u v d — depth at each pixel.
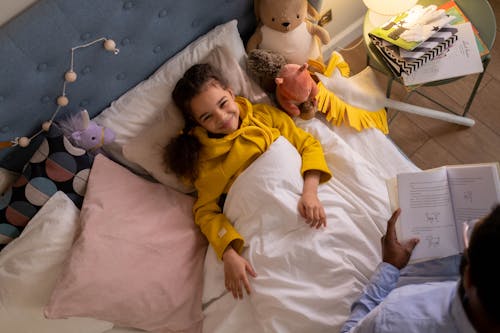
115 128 1.30
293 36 1.43
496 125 1.72
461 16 1.40
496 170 1.03
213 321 1.20
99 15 1.08
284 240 1.20
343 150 1.35
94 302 1.10
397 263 1.01
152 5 1.17
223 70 1.36
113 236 1.16
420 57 1.33
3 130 1.13
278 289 1.13
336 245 1.20
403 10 1.35
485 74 1.82
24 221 1.17
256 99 1.42
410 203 1.10
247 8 1.45
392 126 1.79
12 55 1.00
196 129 1.32
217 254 1.23
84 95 1.23
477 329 0.60
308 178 1.29
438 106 1.79
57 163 1.18
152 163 1.31
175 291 1.19
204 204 1.31
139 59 1.28
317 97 1.42
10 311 1.09
